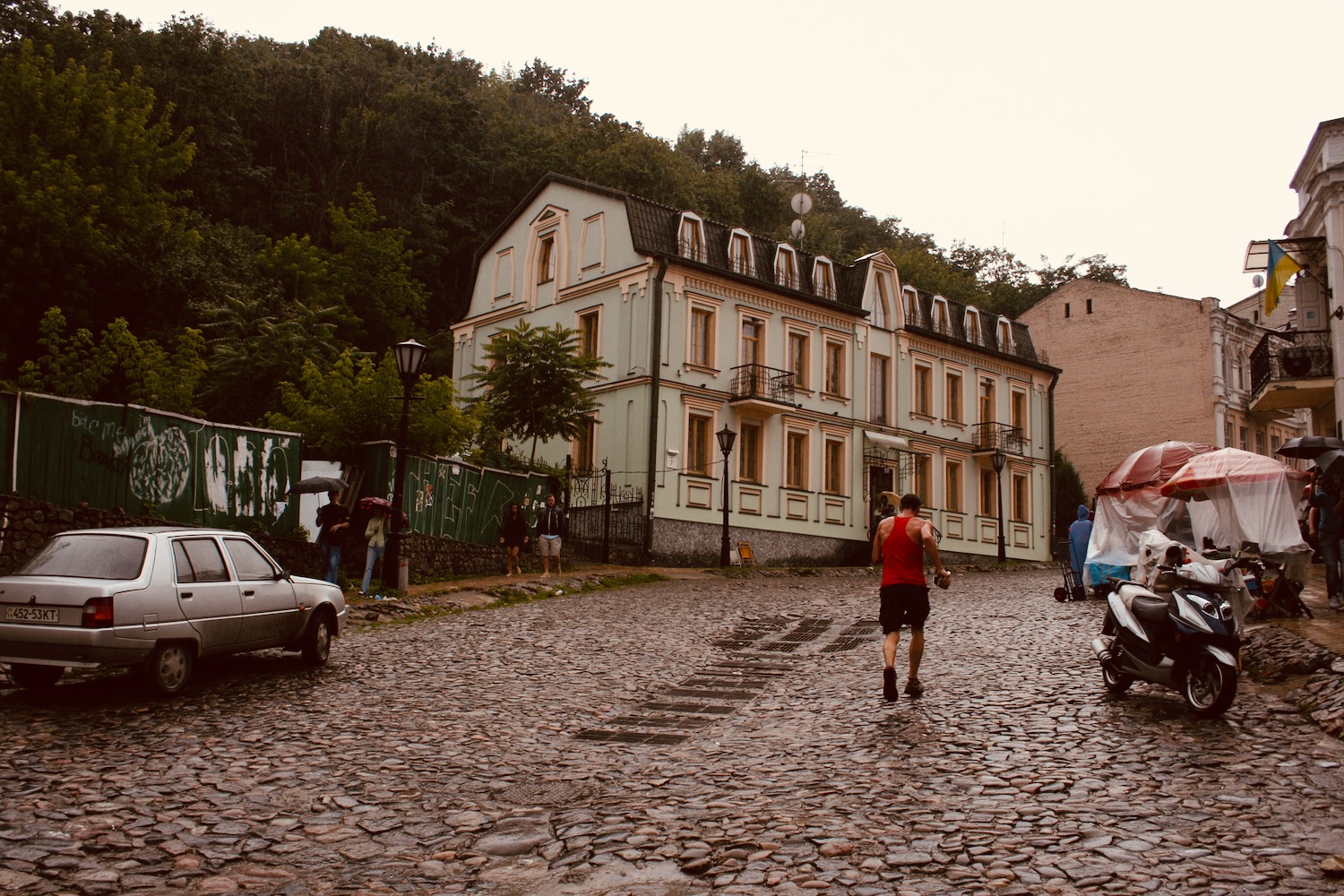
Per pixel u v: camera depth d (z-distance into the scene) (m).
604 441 32.69
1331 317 23.00
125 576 9.90
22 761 7.54
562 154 56.62
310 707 9.81
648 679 11.74
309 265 44.56
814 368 36.31
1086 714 9.16
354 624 15.87
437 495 23.31
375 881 5.52
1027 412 45.75
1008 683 10.88
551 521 23.50
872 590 24.09
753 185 64.06
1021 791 6.79
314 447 22.78
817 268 37.06
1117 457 50.38
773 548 34.09
